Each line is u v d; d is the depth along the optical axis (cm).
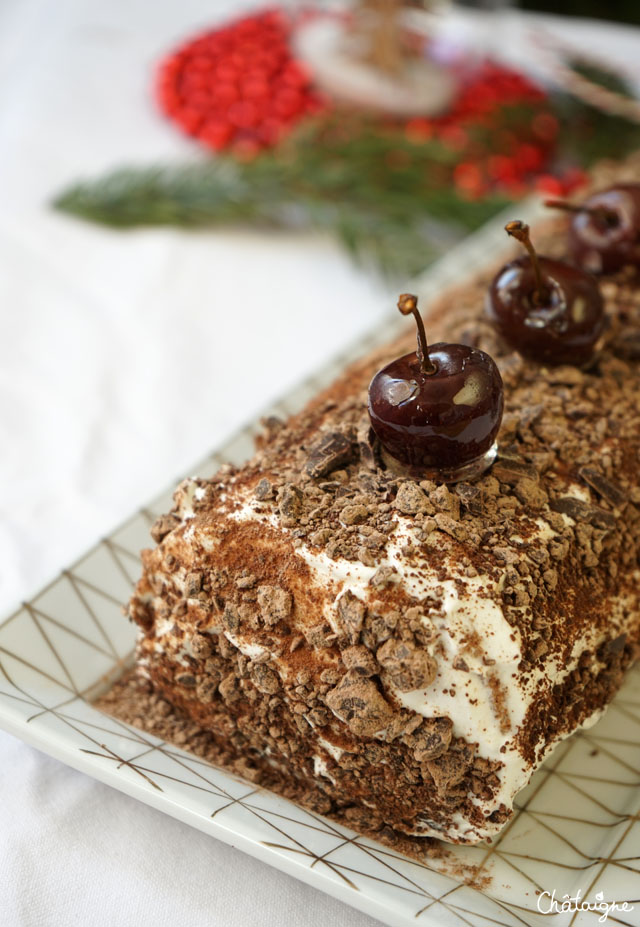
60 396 42
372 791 30
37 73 57
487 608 28
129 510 38
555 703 30
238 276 46
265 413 37
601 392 33
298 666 29
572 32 56
